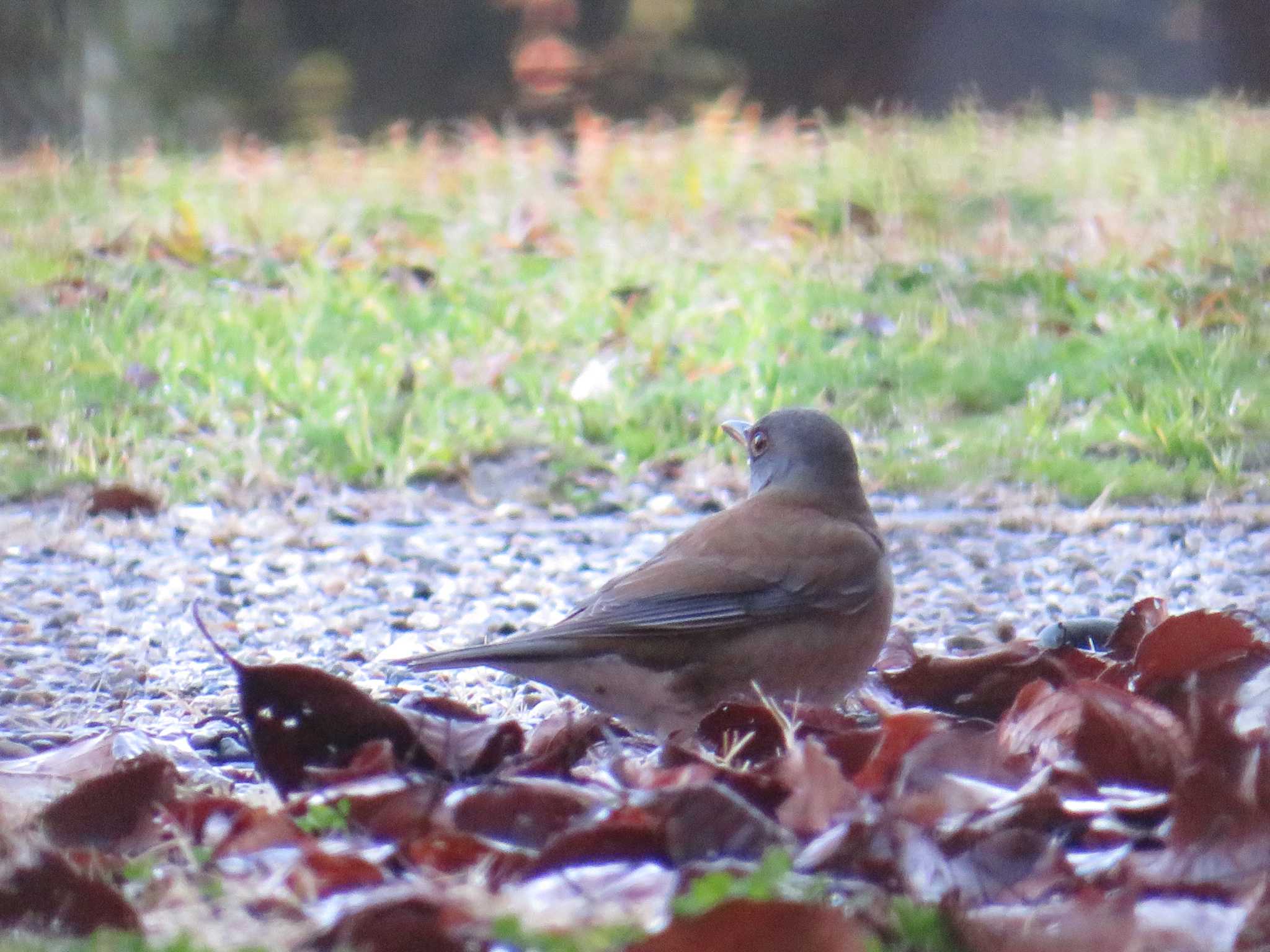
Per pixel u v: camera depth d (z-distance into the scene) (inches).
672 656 301.1
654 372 617.3
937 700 303.9
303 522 502.9
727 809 217.6
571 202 897.5
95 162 1029.8
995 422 573.6
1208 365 599.2
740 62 1941.4
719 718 271.6
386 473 544.1
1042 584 437.7
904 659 341.1
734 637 302.5
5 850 217.6
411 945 192.4
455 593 441.4
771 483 331.9
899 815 222.7
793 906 178.4
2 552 470.9
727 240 788.0
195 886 214.5
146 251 747.4
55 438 552.7
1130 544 472.4
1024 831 215.9
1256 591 424.8
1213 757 235.8
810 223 804.0
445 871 218.2
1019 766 245.9
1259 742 237.3
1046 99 1865.2
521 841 232.5
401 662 302.0
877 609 312.2
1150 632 289.7
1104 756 242.5
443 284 711.7
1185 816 214.2
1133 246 745.6
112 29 1723.7
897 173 894.4
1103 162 930.1
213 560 466.3
